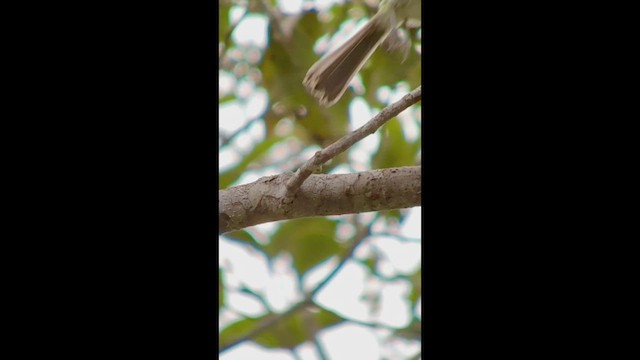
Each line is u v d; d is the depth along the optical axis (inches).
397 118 171.2
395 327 175.8
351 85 167.8
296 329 178.5
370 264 178.5
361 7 175.3
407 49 161.9
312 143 175.0
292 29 173.3
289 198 112.0
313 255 185.9
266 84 173.2
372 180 110.1
